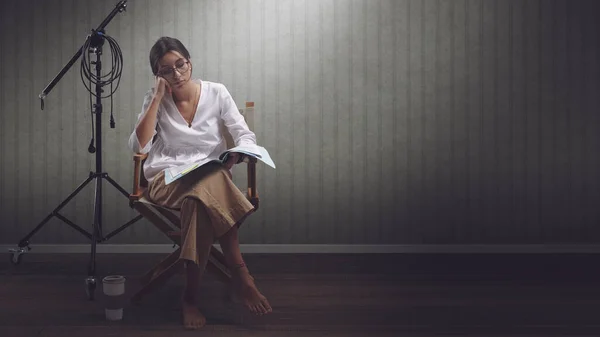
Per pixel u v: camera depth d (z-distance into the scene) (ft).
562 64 11.76
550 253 11.84
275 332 7.45
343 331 7.49
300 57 11.82
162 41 8.40
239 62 11.84
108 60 11.78
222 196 7.83
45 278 9.97
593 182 11.84
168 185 8.06
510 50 11.76
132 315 8.09
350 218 11.97
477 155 11.88
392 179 11.93
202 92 8.64
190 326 7.55
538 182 11.87
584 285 9.52
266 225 11.98
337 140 11.90
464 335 7.35
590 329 7.54
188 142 8.52
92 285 8.73
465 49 11.76
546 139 11.84
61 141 11.83
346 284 9.64
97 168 9.83
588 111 11.78
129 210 11.94
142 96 11.80
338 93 11.85
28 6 11.69
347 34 11.80
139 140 8.24
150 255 11.73
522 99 11.80
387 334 7.38
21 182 11.88
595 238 11.88
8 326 7.64
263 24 11.80
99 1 11.69
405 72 11.80
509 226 11.92
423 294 9.07
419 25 11.76
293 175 11.94
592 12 11.69
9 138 11.83
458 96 11.83
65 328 7.58
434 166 11.90
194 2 11.77
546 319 7.91
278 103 11.88
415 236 11.97
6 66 11.75
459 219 11.94
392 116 11.85
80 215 11.89
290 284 9.64
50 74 11.76
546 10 11.72
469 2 11.73
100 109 9.75
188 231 7.64
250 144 8.31
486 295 9.00
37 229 10.56
